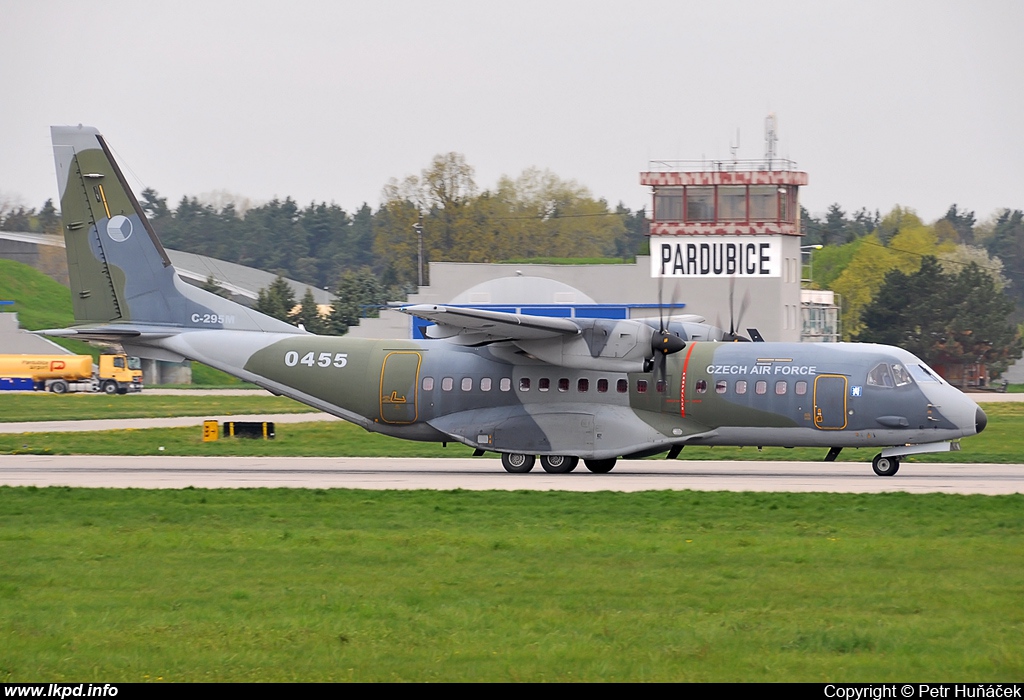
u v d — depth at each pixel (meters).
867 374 96.56
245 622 44.56
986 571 54.00
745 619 44.97
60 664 39.09
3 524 70.12
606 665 38.62
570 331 96.94
